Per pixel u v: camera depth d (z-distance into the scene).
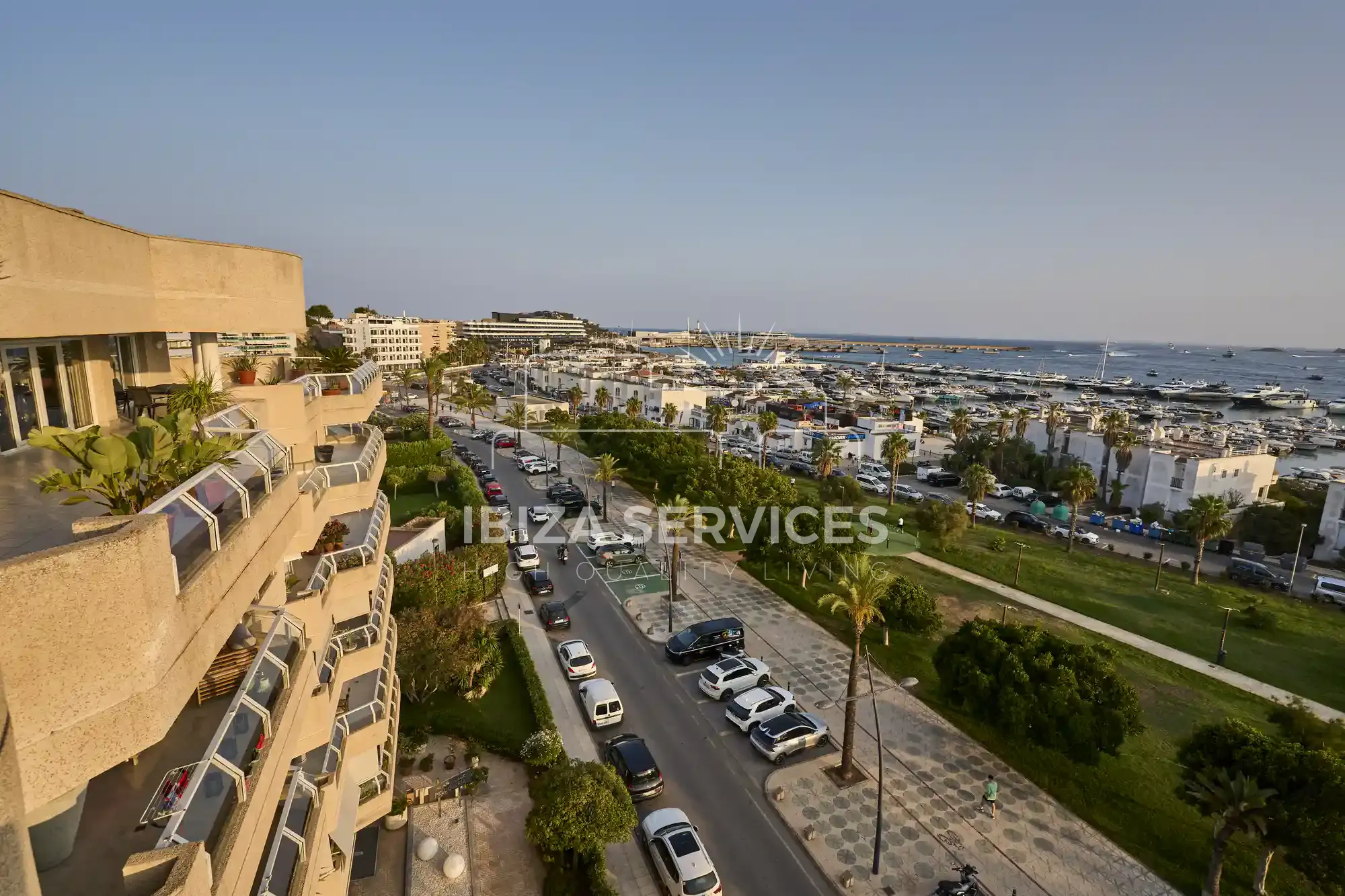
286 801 11.59
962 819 23.34
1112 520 64.50
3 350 11.44
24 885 4.62
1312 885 20.97
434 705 28.48
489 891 19.62
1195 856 21.98
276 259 18.34
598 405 112.38
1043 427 83.00
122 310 12.64
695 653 33.66
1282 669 35.69
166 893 5.82
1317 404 186.25
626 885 20.36
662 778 24.41
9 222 8.71
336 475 18.27
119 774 8.93
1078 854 21.94
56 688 5.38
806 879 20.64
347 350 23.28
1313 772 18.81
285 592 13.77
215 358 19.03
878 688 31.80
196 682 7.15
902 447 68.06
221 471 9.01
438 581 35.22
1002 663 26.17
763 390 151.50
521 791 23.95
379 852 20.80
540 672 31.94
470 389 95.56
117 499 8.00
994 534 58.91
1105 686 24.83
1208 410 167.12
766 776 25.31
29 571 5.09
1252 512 60.81
